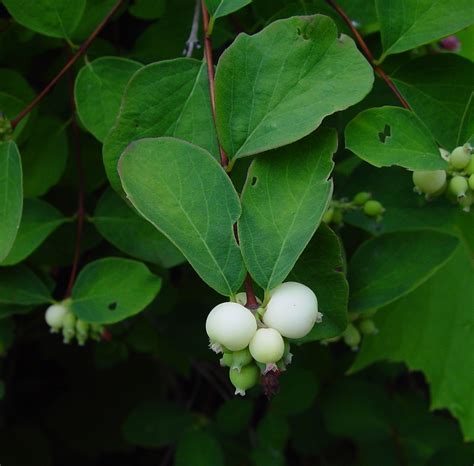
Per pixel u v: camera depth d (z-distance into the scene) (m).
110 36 0.43
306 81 0.30
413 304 0.49
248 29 0.39
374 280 0.34
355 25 0.36
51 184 0.39
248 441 0.53
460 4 0.33
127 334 0.48
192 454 0.49
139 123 0.31
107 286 0.36
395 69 0.34
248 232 0.29
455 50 0.40
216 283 0.29
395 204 0.37
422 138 0.31
